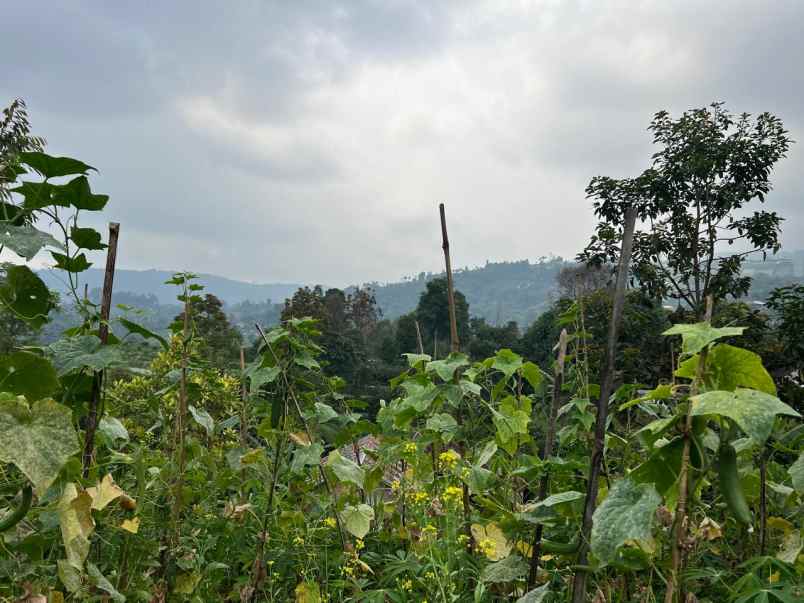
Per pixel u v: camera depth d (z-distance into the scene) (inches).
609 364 70.3
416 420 143.7
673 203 619.5
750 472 95.3
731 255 613.3
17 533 73.6
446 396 117.0
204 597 119.6
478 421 130.5
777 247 608.7
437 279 2498.8
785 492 89.4
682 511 59.4
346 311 3100.4
